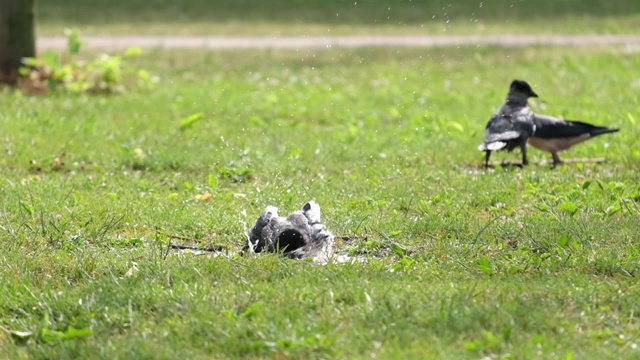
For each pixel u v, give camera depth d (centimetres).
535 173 2588
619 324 1513
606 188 2398
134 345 1437
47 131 3192
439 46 5606
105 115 3641
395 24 6456
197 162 2744
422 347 1413
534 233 1992
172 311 1560
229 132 3316
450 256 1873
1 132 3111
